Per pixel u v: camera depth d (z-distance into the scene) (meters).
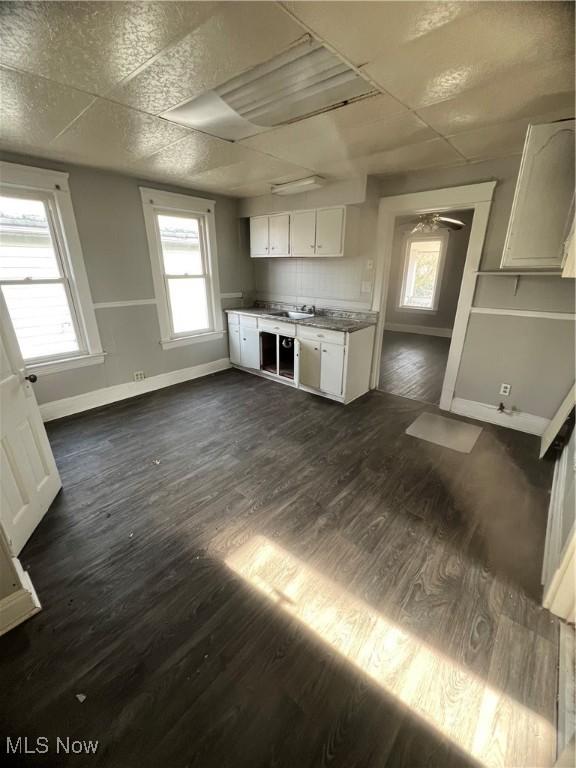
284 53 1.38
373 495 2.26
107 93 1.70
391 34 1.26
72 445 2.86
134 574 1.68
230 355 4.95
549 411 2.93
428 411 3.54
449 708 1.17
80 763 1.03
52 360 3.24
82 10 1.12
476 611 1.50
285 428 3.18
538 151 2.02
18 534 1.79
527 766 1.03
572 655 1.30
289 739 1.09
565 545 1.44
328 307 4.24
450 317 6.92
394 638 1.39
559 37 1.26
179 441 2.95
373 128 2.14
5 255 2.82
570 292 2.66
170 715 1.15
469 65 1.46
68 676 1.25
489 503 2.18
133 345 3.82
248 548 1.83
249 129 2.16
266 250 4.34
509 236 2.21
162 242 3.89
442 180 3.05
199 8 1.11
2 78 1.55
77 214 3.11
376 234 3.58
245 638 1.39
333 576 1.67
